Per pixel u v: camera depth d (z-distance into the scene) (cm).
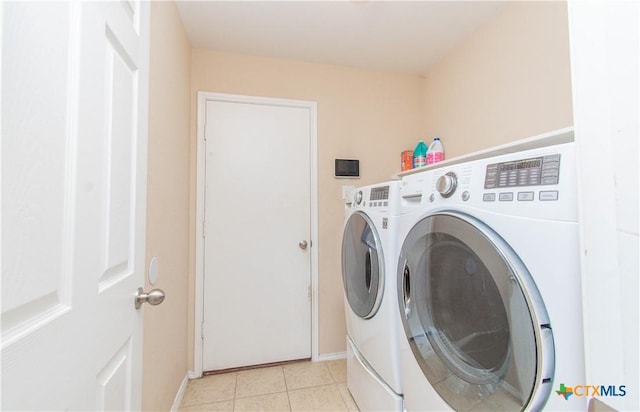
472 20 165
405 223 104
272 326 192
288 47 190
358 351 144
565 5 124
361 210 138
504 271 62
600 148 35
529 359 57
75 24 48
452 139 196
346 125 212
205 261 183
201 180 183
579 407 50
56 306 43
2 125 33
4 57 33
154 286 112
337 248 206
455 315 82
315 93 208
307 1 148
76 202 48
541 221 57
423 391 90
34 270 38
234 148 191
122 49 67
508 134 152
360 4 151
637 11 31
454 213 79
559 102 125
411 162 213
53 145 42
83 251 50
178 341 152
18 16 35
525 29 142
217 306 183
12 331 34
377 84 221
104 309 57
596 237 35
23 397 36
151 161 110
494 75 161
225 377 176
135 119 74
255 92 196
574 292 51
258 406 148
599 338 35
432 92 219
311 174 204
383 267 114
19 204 36
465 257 77
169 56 134
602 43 34
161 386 122
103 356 57
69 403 45
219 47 188
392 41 185
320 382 170
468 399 74
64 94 45
